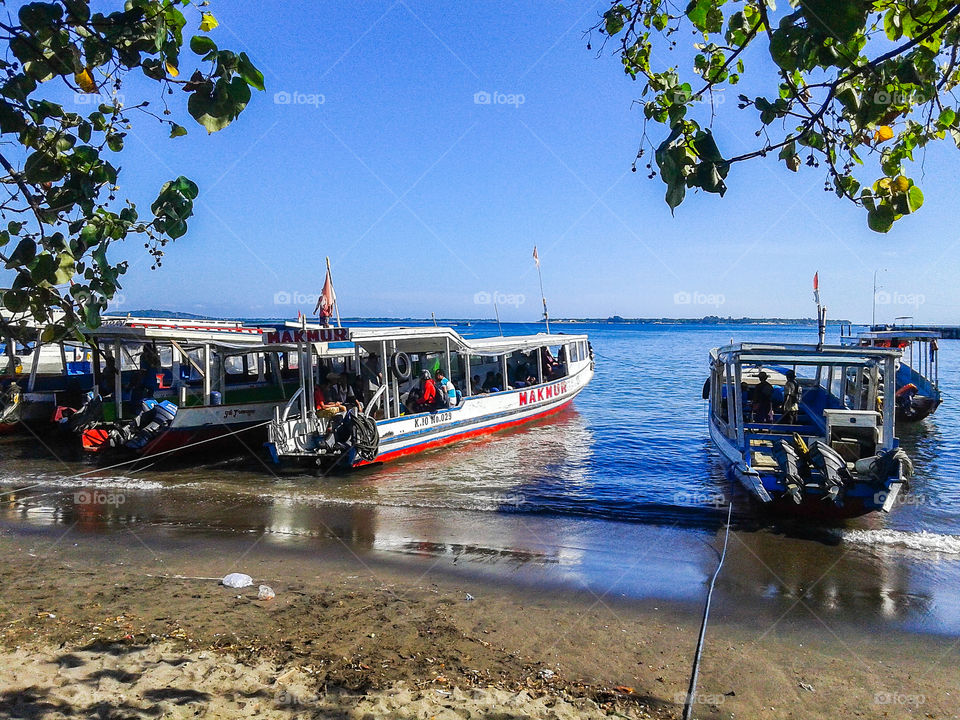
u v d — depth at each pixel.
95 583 7.88
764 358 12.20
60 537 10.16
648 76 3.61
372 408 16.92
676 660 6.48
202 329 17.94
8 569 8.41
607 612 7.66
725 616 7.65
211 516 11.58
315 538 10.36
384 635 6.61
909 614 7.77
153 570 8.56
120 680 5.27
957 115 3.11
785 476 10.70
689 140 2.57
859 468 10.60
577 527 11.08
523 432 20.69
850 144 2.86
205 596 7.54
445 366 18.78
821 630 7.31
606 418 23.45
